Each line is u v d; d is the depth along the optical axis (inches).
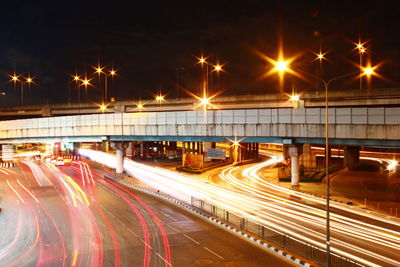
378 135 1656.0
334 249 932.6
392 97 2775.6
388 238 1032.8
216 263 852.6
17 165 3159.5
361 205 1519.4
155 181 2241.6
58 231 1135.0
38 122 2731.3
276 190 1926.7
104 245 991.6
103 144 4507.9
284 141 1969.7
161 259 880.3
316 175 2412.6
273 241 990.4
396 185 2114.9
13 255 919.0
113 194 1791.3
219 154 2935.5
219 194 1791.3
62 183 2150.6
